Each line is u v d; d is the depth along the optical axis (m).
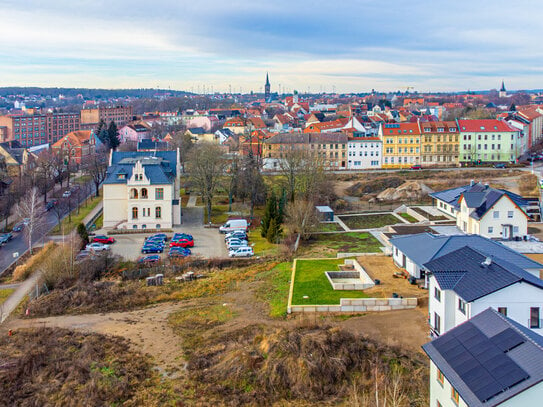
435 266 58.19
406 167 175.88
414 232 101.69
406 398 47.28
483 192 97.56
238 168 140.12
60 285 79.62
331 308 65.38
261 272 84.44
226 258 90.81
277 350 54.03
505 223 92.12
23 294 77.69
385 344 55.53
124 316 69.69
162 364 55.88
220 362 54.69
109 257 87.00
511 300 50.97
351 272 77.94
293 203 109.62
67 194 149.38
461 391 37.16
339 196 146.88
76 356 57.56
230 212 127.31
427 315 62.75
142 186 109.50
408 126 177.00
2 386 51.88
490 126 175.75
